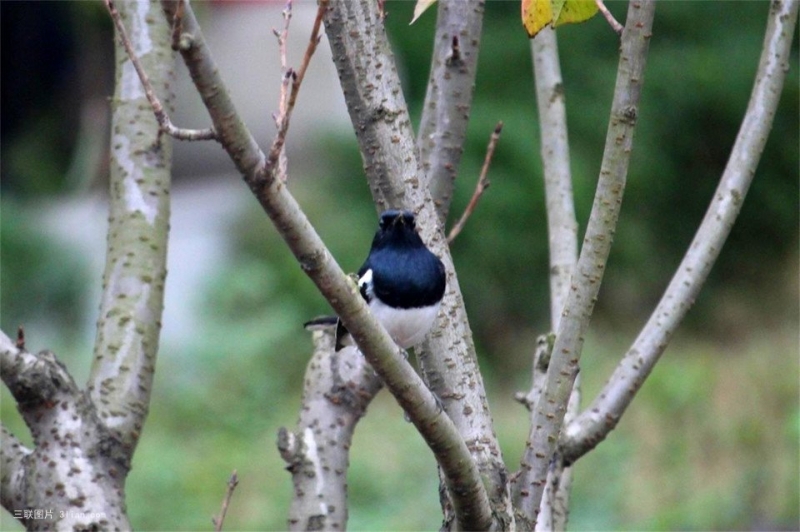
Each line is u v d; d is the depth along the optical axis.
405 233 5.01
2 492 5.05
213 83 3.40
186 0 3.37
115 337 5.48
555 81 6.12
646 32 4.37
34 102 20.77
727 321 18.89
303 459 5.97
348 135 18.41
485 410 4.74
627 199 18.97
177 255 19.52
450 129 5.65
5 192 19.92
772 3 5.49
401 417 15.48
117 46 6.18
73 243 17.97
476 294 18.11
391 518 12.38
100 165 20.30
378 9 4.96
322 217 17.75
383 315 5.58
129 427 5.25
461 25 5.64
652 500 13.35
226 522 12.41
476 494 4.21
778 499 13.27
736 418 14.93
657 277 19.31
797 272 19.67
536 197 17.55
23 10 20.34
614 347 17.78
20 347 5.05
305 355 16.97
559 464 5.29
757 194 20.02
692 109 19.61
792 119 19.86
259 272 17.73
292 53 19.27
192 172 20.38
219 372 15.88
